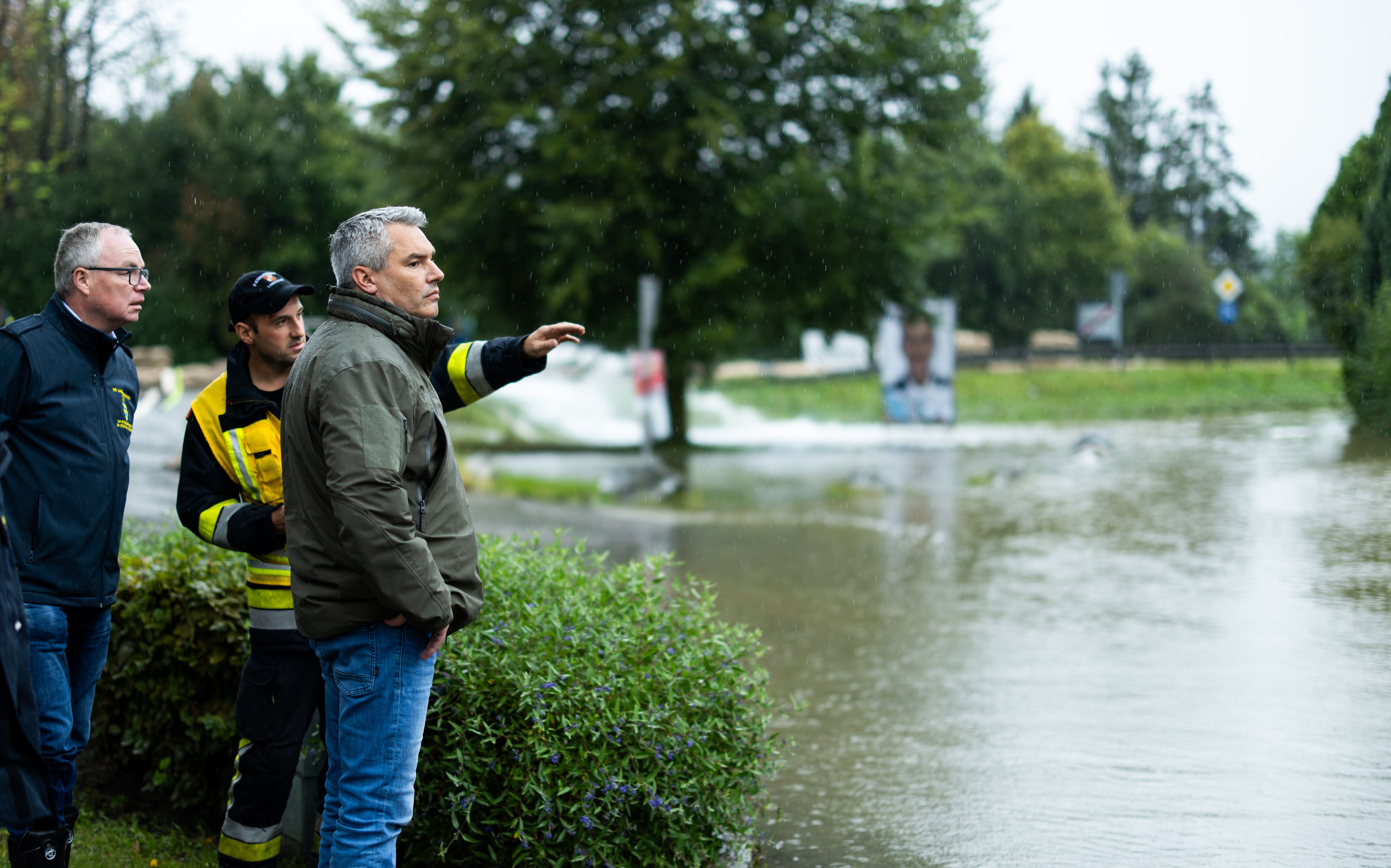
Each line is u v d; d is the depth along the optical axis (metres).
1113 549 11.45
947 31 21.92
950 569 10.63
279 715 3.47
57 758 3.35
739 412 33.59
